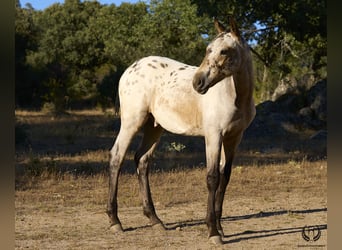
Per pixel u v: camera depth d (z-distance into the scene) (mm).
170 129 10258
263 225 10875
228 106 9211
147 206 10758
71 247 9234
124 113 10789
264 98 49469
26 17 59531
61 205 12820
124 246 9297
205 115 9398
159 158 21266
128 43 58594
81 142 28109
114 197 10578
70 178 16094
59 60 71938
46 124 36656
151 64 10734
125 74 11000
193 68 10391
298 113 34531
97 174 16734
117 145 10758
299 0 33562
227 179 9914
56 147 25953
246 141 28375
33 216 11695
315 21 34750
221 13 34688
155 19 51125
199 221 11289
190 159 21234
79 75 69625
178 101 9969
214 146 9289
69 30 73375
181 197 13758
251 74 9242
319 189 14883
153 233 10281
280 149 24312
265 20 35625
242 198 13750
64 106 56156
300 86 37562
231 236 9945
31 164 16984
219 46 8828
